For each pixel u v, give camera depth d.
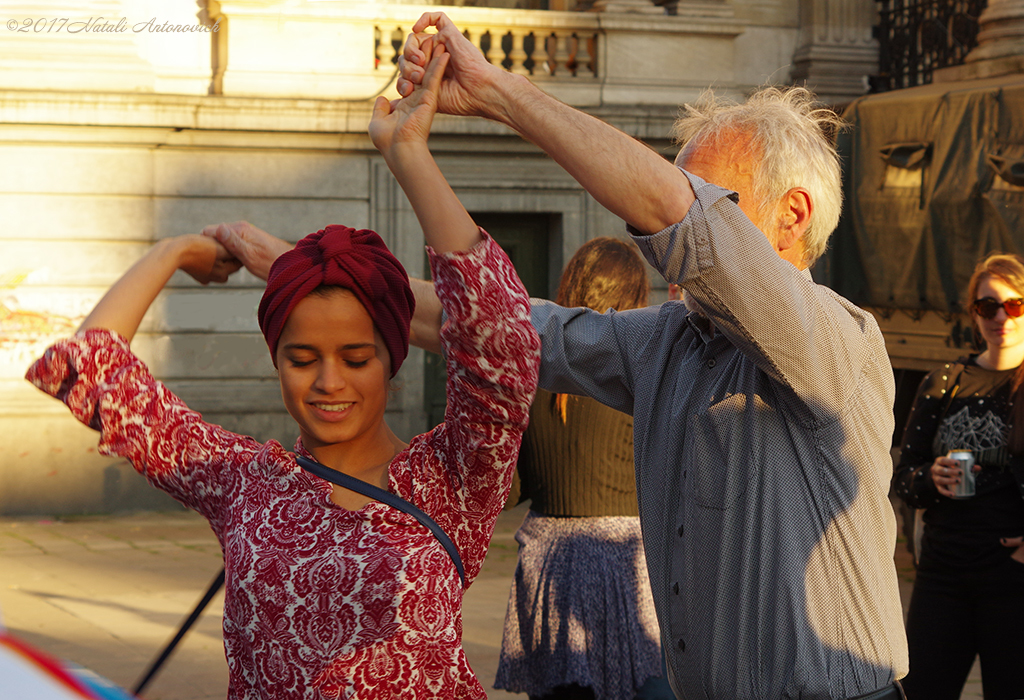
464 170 9.98
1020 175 7.34
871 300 8.77
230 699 1.50
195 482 1.58
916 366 8.41
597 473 2.70
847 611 1.65
